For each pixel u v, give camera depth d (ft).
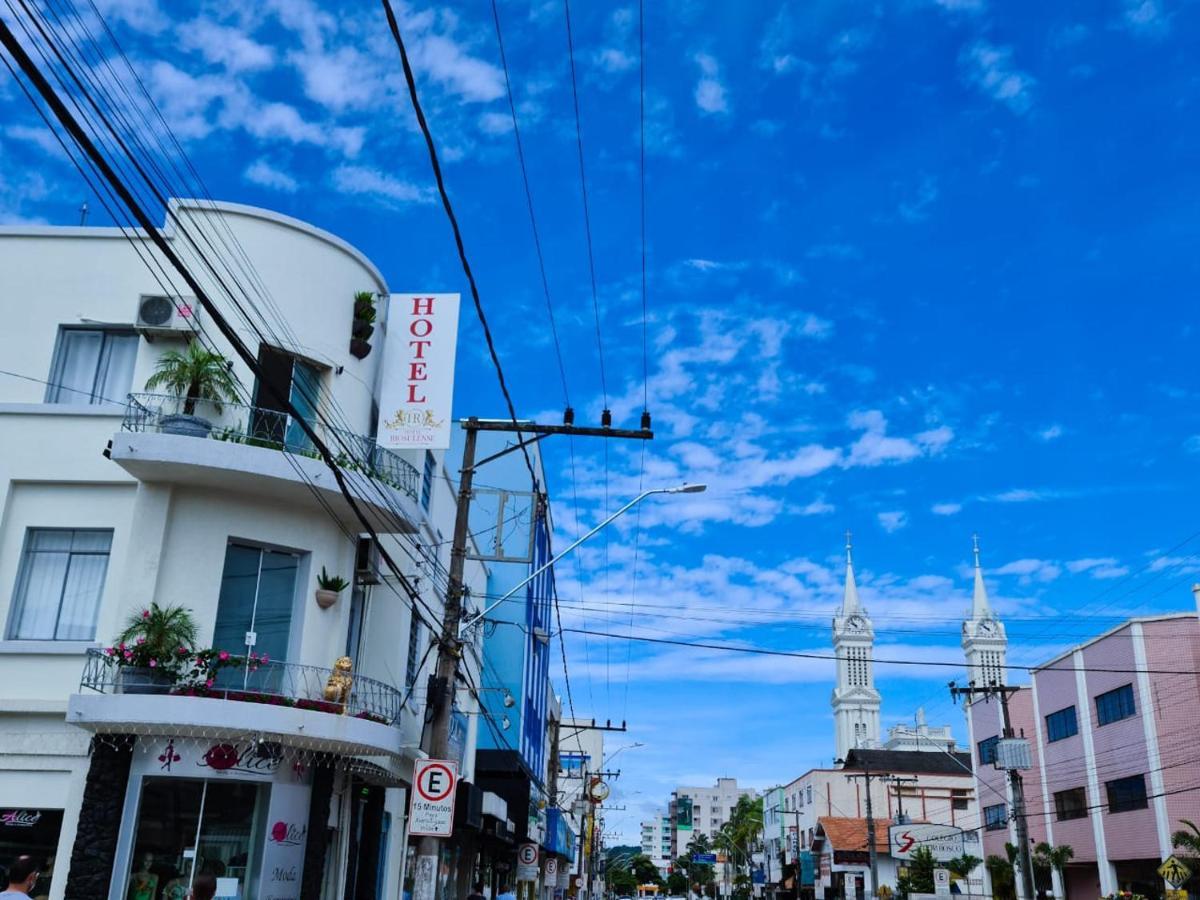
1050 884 173.47
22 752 52.24
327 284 63.00
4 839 51.21
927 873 209.46
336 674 56.29
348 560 62.59
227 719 50.29
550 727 181.57
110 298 59.98
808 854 296.71
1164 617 142.61
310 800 55.77
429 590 80.84
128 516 56.29
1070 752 163.84
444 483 87.71
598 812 304.30
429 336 65.41
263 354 60.29
